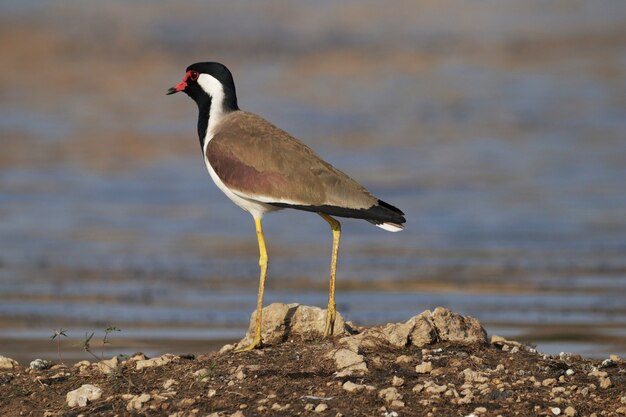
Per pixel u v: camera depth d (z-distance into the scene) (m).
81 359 13.05
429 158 27.62
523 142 29.69
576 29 47.53
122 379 9.90
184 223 21.92
